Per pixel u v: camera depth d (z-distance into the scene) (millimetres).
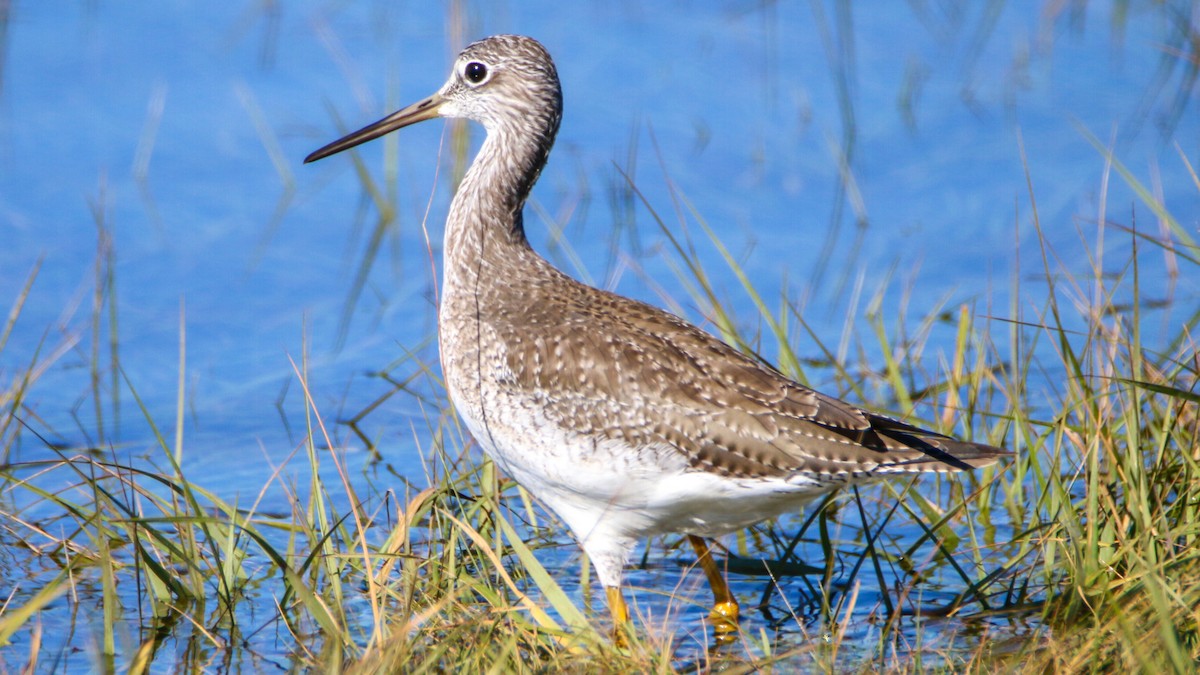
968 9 23203
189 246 16250
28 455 12312
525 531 10945
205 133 18453
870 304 14906
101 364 14031
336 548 10016
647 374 9227
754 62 21062
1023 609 9203
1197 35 19797
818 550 10852
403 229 17000
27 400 13289
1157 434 10148
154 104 18953
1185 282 15000
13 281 15203
